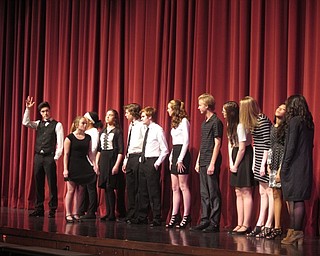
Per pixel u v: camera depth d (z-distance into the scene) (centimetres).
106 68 868
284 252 519
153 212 721
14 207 962
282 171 573
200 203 740
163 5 809
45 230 657
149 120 728
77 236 619
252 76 717
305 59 680
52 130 808
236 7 734
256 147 636
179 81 780
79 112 896
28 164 945
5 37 994
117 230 667
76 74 906
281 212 646
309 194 571
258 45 714
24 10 976
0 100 992
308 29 679
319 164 658
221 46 747
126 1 851
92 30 886
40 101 950
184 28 785
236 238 612
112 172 764
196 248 544
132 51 842
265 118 636
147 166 721
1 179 991
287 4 698
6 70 987
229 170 723
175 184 720
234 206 719
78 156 739
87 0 895
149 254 568
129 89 841
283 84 695
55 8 935
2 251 507
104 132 780
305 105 575
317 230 658
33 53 956
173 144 720
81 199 801
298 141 569
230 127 660
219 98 745
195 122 757
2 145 991
